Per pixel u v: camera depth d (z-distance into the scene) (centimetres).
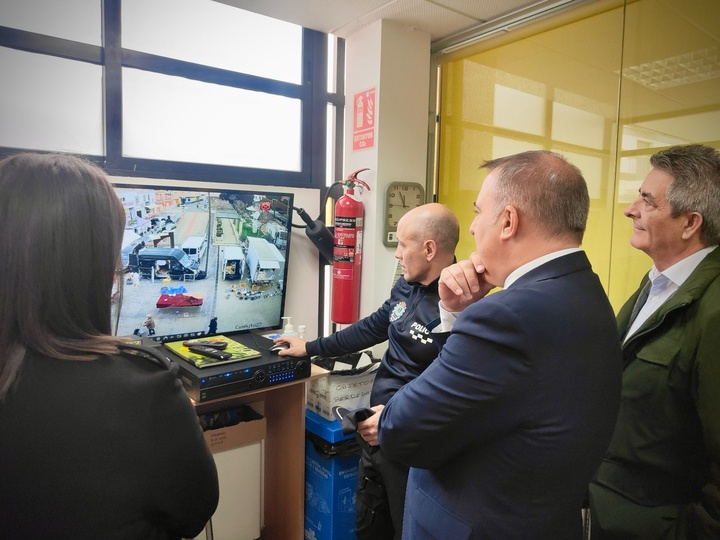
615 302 213
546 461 86
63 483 66
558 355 85
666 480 124
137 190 200
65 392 67
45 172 71
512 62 246
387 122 259
